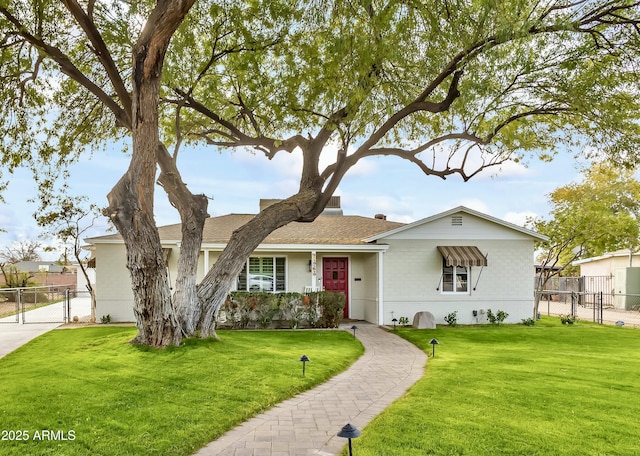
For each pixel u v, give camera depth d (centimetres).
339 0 1094
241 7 1206
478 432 551
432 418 604
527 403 675
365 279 1952
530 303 1864
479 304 1841
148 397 685
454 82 1147
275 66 1359
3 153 1345
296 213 1227
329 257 1953
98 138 1523
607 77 1148
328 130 1264
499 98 1174
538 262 3672
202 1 1188
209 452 507
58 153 1430
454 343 1316
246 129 1612
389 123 1235
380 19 1039
